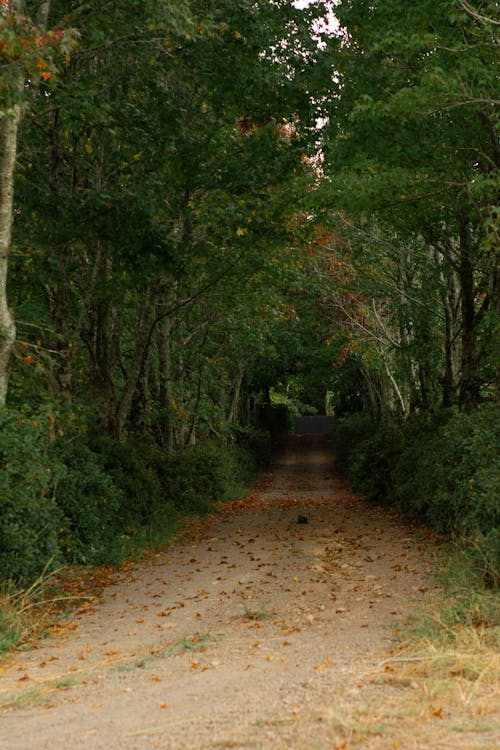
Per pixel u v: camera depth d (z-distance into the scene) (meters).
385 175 12.08
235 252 17.94
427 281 20.22
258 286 21.05
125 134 14.69
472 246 16.12
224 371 32.59
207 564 12.03
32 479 9.08
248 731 3.96
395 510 18.97
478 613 6.61
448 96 10.53
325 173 14.63
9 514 8.70
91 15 11.91
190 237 15.77
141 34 12.67
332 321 28.09
